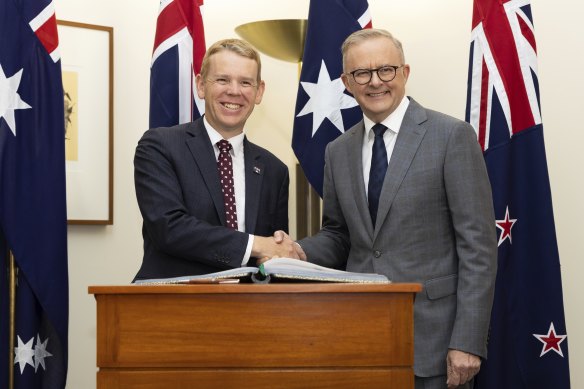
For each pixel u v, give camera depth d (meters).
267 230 2.71
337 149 2.68
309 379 1.70
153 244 2.61
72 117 3.63
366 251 2.47
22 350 3.02
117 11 3.80
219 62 2.65
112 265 3.74
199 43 3.46
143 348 1.71
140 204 2.57
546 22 3.32
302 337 1.71
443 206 2.41
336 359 1.71
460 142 2.40
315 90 3.41
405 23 4.01
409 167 2.42
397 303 1.72
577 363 3.13
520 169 2.99
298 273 1.86
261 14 4.31
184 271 2.52
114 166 3.76
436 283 2.36
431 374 2.28
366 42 2.51
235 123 2.67
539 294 2.91
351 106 3.38
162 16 3.44
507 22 3.07
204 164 2.61
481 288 2.27
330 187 2.71
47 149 3.09
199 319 1.72
